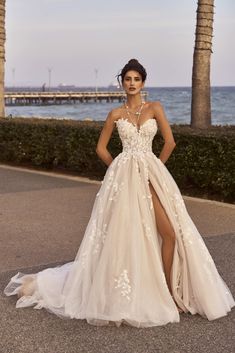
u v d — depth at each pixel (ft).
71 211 29.71
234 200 32.32
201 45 45.03
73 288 15.78
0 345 14.12
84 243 15.93
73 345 14.06
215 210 30.12
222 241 23.79
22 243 23.58
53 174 43.45
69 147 42.80
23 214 28.99
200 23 44.93
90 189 36.50
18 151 47.42
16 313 16.01
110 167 16.22
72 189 36.45
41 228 26.07
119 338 14.40
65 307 15.56
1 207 30.73
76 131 42.34
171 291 15.81
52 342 14.24
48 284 16.67
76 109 310.65
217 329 14.98
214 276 16.16
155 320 15.02
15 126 47.62
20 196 33.91
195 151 33.55
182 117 229.04
